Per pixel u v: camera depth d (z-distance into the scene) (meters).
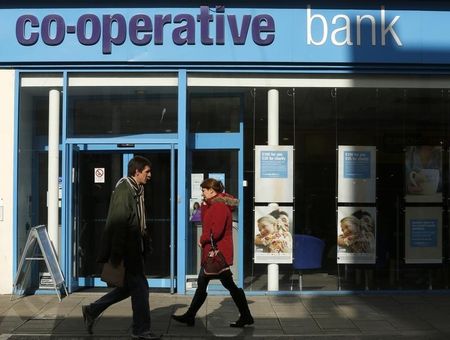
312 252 9.01
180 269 8.78
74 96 9.01
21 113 8.95
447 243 9.12
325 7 8.77
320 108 9.02
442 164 9.10
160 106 9.02
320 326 6.93
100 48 8.77
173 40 8.73
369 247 9.05
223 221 6.64
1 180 8.81
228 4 8.73
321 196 9.03
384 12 8.78
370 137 9.04
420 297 8.74
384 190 9.06
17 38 8.77
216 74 8.90
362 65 8.82
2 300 8.30
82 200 9.24
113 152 9.23
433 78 8.99
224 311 7.66
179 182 8.88
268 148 9.05
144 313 6.14
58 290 8.37
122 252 5.96
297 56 8.75
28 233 8.99
